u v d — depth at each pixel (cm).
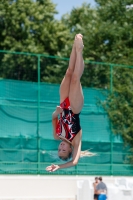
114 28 7981
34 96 5900
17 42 8388
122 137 6225
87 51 8088
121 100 6297
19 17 8506
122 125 6228
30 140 5791
